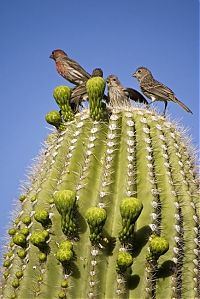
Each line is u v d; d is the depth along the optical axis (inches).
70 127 328.5
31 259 290.0
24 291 283.4
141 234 292.5
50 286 280.2
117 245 289.3
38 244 282.7
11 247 310.0
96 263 281.0
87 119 323.9
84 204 297.3
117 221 296.0
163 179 312.8
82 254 286.0
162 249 276.8
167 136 334.0
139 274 285.1
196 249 305.4
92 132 318.0
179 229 299.6
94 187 305.1
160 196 307.6
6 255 311.7
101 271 282.4
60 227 293.1
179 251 296.8
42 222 291.9
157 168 317.1
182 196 315.0
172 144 331.3
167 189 309.3
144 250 289.0
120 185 306.7
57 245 289.0
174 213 301.7
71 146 316.8
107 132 323.3
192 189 327.0
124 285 280.2
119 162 314.5
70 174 308.0
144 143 320.5
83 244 288.4
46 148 346.9
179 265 296.7
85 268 283.1
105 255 286.4
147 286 282.2
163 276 290.2
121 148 318.7
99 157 314.5
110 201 301.0
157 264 289.3
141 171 312.0
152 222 293.4
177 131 347.6
